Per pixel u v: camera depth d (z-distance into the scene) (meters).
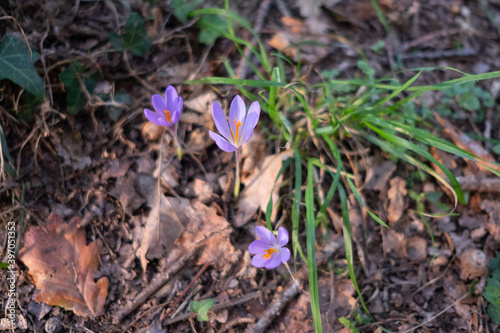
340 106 0.74
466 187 0.73
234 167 0.72
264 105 0.71
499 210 0.73
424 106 0.77
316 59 0.79
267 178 0.71
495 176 0.74
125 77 0.73
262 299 0.67
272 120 0.74
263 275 0.68
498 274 0.70
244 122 0.64
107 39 0.73
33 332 0.64
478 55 0.84
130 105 0.72
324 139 0.73
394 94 0.69
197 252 0.68
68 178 0.69
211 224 0.69
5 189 0.67
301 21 0.82
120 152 0.70
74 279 0.66
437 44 0.84
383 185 0.73
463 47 0.84
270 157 0.72
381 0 0.86
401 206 0.73
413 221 0.72
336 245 0.70
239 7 0.81
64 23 0.71
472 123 0.78
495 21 0.87
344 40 0.82
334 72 0.78
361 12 0.85
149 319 0.65
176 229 0.68
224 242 0.68
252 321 0.66
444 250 0.72
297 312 0.67
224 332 0.66
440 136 0.76
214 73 0.76
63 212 0.68
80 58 0.71
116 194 0.69
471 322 0.68
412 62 0.82
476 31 0.86
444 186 0.73
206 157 0.72
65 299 0.65
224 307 0.66
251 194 0.71
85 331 0.65
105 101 0.71
